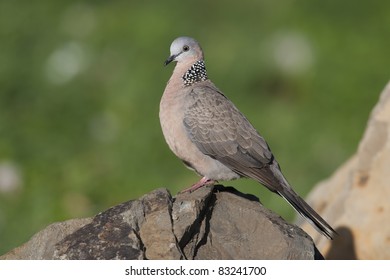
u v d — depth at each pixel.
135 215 9.51
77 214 16.08
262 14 21.08
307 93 18.89
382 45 19.47
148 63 19.56
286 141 17.78
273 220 9.95
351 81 18.80
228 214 10.05
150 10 21.23
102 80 19.56
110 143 17.91
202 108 11.39
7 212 16.11
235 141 11.23
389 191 12.03
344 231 12.17
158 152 17.52
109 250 9.10
